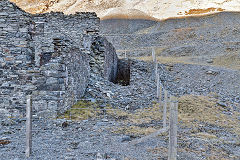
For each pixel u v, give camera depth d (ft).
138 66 70.69
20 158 15.78
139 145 20.04
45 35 57.88
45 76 28.40
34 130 22.65
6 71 29.14
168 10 322.34
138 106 37.47
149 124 28.09
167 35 175.01
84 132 22.97
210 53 107.76
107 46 57.82
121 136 21.89
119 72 80.07
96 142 19.88
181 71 73.05
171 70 73.87
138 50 129.59
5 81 28.99
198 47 118.21
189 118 32.42
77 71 35.70
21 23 29.99
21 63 29.35
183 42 150.61
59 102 27.96
